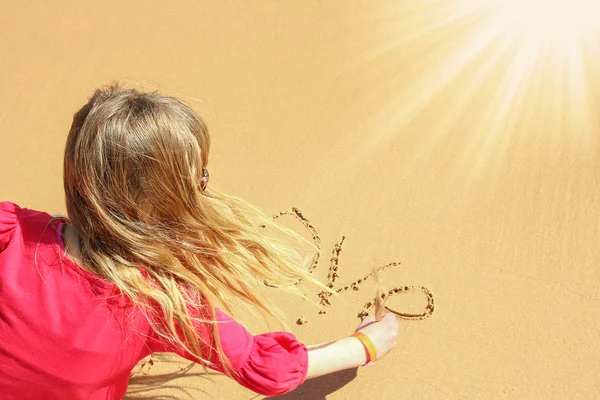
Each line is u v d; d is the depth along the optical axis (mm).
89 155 1530
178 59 3893
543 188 2832
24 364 1647
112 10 4344
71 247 1658
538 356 2328
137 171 1541
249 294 1865
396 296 2572
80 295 1623
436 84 3432
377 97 3424
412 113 3293
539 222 2717
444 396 2271
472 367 2332
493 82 3379
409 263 2674
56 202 3236
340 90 3508
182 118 1583
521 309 2463
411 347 2418
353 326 2518
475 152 3039
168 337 1713
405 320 2498
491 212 2787
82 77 3893
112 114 1534
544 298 2480
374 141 3193
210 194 1904
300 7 4113
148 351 1818
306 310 2592
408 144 3141
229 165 3219
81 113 1601
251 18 4090
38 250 1663
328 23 3971
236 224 1849
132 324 1672
